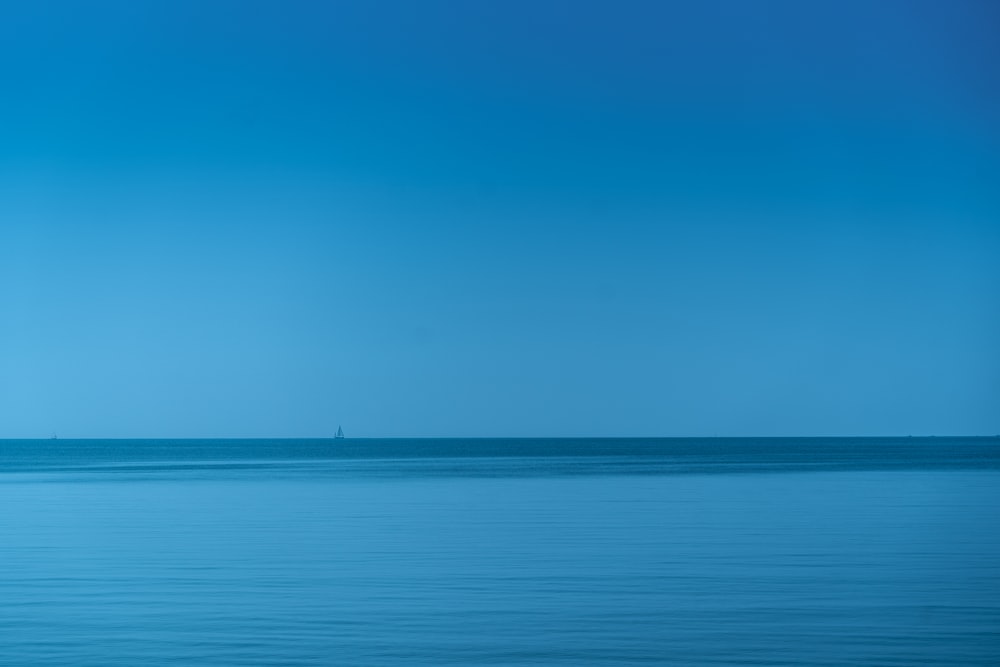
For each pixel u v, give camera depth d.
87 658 17.78
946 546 31.61
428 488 65.75
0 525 40.12
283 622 20.61
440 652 18.12
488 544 33.16
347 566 28.20
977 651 17.98
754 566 27.64
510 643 18.73
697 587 24.38
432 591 24.09
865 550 30.75
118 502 53.56
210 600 23.02
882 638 18.92
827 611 21.34
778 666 17.09
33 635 19.47
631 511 45.88
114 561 29.31
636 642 18.75
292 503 52.53
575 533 36.25
